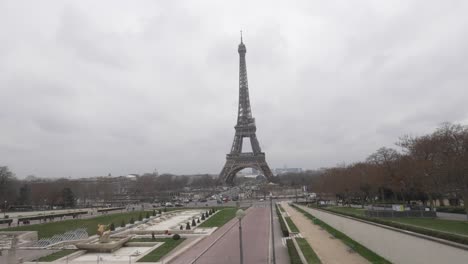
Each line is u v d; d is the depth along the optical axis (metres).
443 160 100.25
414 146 127.81
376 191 162.62
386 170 138.75
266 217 132.50
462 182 89.50
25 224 113.06
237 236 85.25
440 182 97.81
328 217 98.06
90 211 176.50
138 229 100.81
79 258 62.31
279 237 81.56
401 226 47.50
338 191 181.62
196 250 67.81
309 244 67.25
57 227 106.38
